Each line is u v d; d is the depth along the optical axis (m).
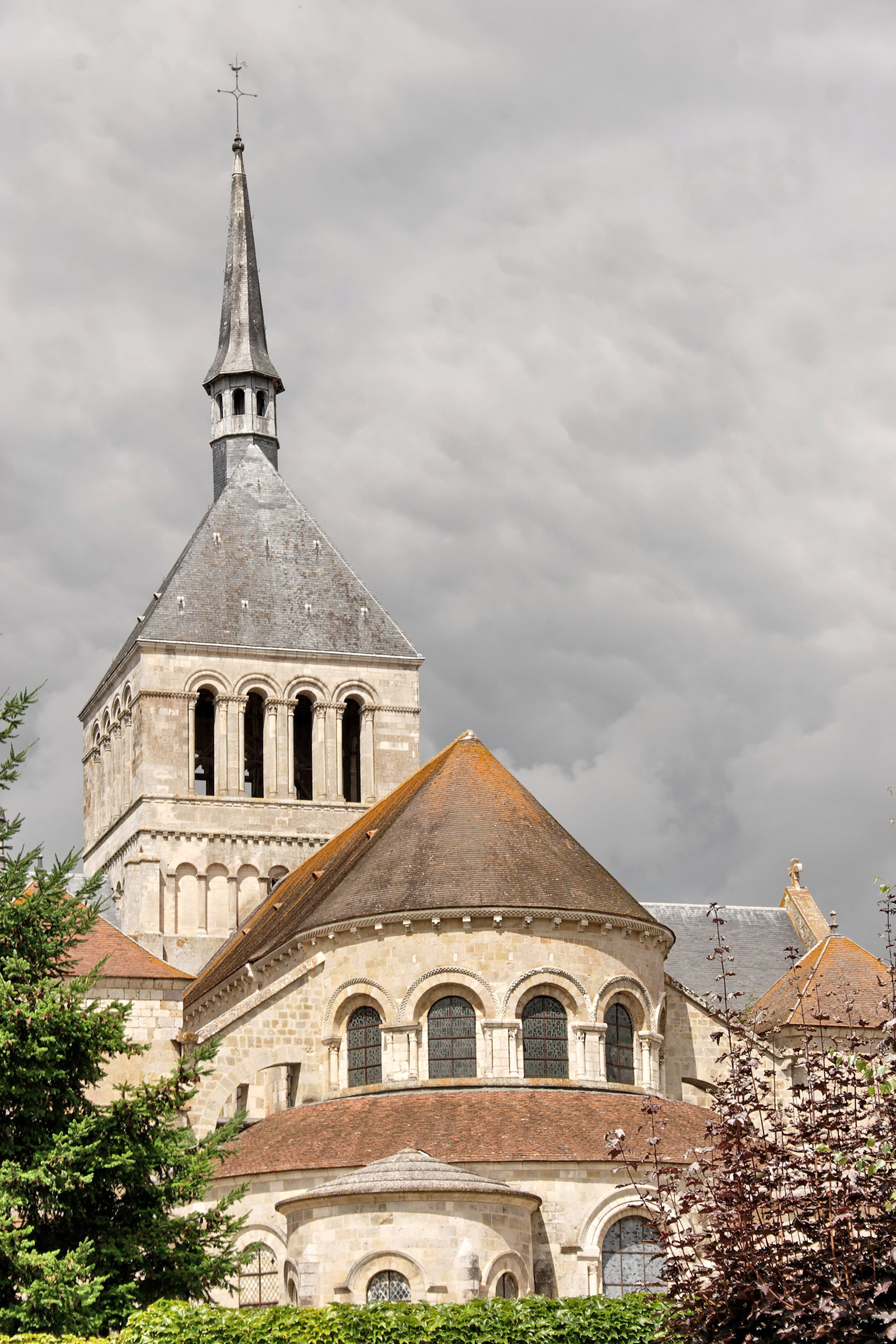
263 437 112.25
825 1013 81.12
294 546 108.12
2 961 50.56
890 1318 32.28
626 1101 65.56
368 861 73.69
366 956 70.19
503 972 68.50
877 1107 35.34
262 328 115.00
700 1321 34.69
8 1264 46.62
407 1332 43.62
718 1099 37.16
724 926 107.62
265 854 101.19
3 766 52.03
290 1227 58.53
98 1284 46.03
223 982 82.81
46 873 52.34
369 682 105.25
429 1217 56.25
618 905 71.19
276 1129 66.19
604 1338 44.38
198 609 104.06
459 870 70.44
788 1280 33.88
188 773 101.25
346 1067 70.38
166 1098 52.38
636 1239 60.59
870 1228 34.00
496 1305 45.06
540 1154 60.53
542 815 75.31
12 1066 48.72
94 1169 49.19
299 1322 43.56
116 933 79.38
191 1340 42.97
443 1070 68.12
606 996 69.75
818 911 109.00
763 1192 34.84
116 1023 50.78
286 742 103.19
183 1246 51.47
